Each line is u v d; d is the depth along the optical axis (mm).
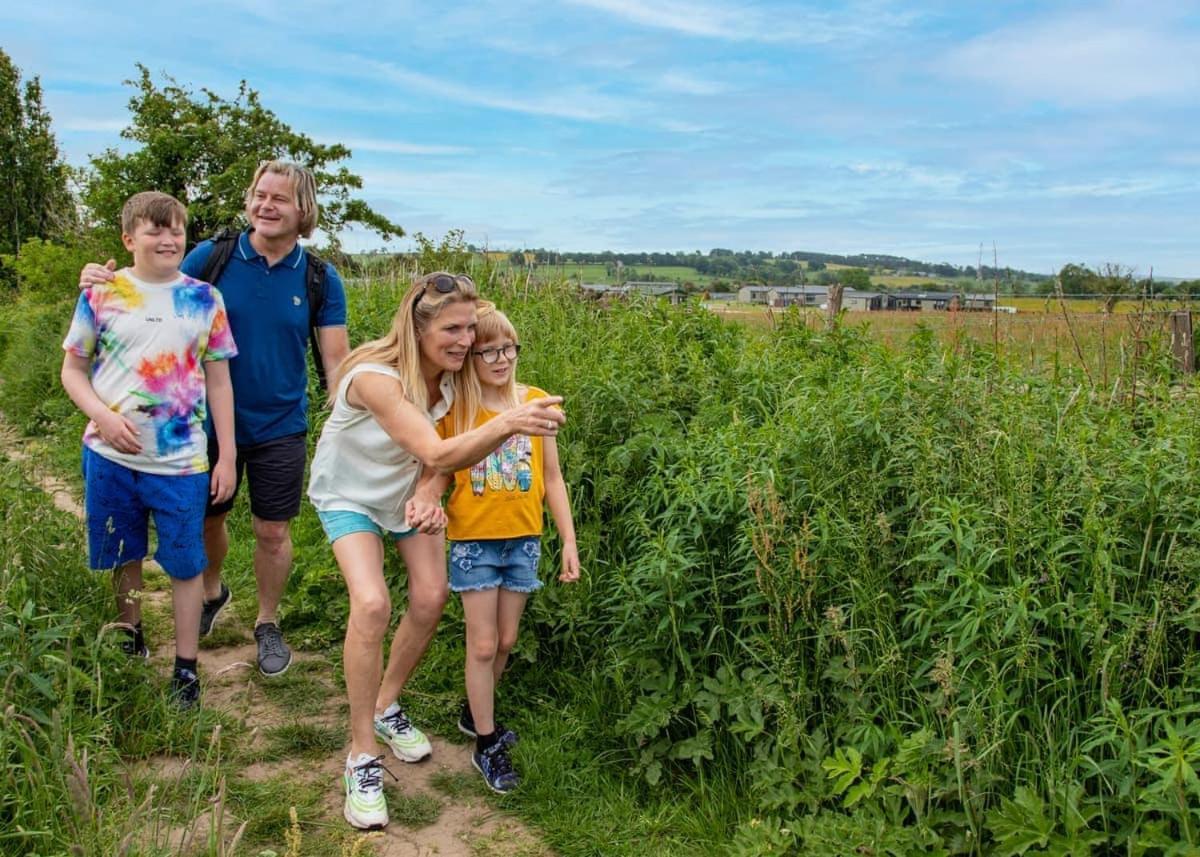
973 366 5672
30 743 3256
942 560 3691
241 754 4047
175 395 4270
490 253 10797
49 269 21016
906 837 3139
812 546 4023
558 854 3562
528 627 4715
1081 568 3607
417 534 3938
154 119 29359
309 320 4832
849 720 3695
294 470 4828
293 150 31125
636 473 5316
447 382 3832
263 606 4930
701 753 3809
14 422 10281
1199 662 3311
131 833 2902
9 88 38906
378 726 4176
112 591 4820
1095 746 3205
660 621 4191
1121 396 5340
